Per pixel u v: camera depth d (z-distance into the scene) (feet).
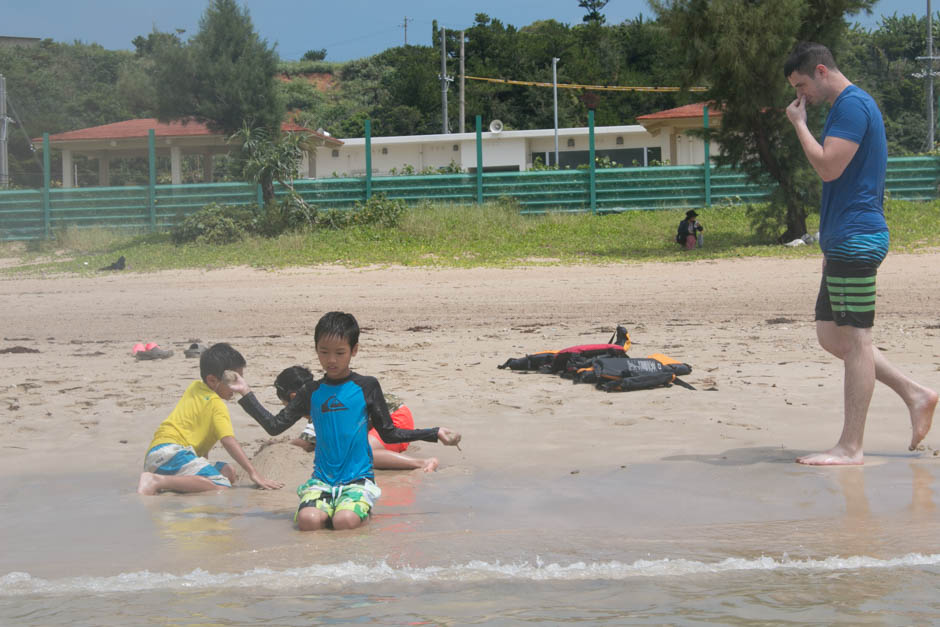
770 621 8.60
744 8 64.49
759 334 34.50
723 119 68.69
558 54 220.43
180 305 48.26
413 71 213.46
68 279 63.46
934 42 195.52
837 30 65.57
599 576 10.21
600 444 18.57
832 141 15.88
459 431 20.22
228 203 88.99
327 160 135.95
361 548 11.70
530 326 38.99
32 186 115.75
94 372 28.94
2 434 20.47
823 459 16.26
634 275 56.08
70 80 234.17
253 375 27.71
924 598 9.22
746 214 74.23
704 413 21.36
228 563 11.12
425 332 37.88
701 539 11.76
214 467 16.76
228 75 84.28
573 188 88.07
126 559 11.44
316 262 66.39
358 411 14.37
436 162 136.15
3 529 13.29
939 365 26.07
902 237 67.26
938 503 13.38
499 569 10.53
